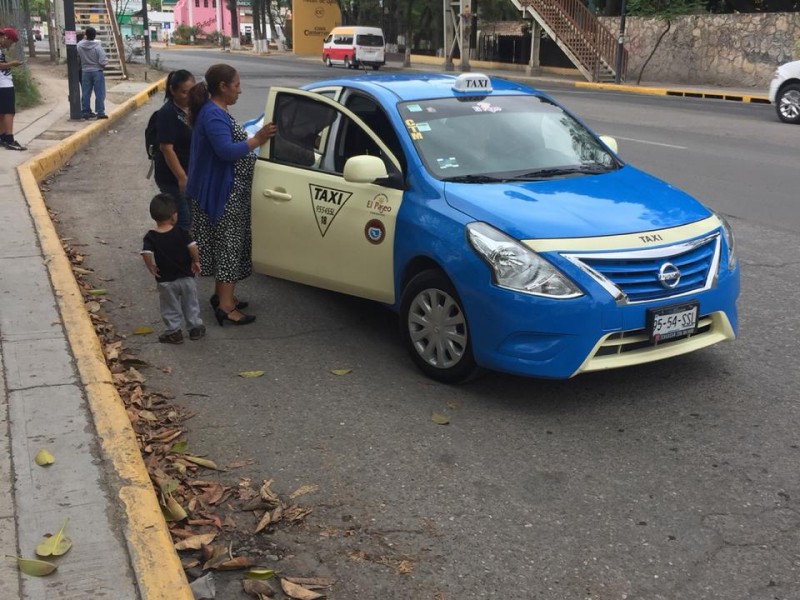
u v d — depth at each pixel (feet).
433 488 12.49
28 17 108.47
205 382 16.30
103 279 22.76
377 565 10.70
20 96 59.47
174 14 368.68
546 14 114.73
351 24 195.83
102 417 13.57
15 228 25.50
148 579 9.68
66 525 10.69
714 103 76.74
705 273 15.06
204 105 18.28
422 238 15.67
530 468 13.03
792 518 11.67
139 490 11.50
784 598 10.02
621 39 100.12
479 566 10.68
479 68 140.26
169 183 21.99
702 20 97.45
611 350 14.28
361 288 17.70
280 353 17.78
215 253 18.94
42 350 16.34
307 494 12.34
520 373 14.37
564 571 10.57
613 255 14.06
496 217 14.82
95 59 52.90
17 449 12.57
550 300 13.87
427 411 14.99
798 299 20.83
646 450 13.56
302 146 19.16
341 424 14.52
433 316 15.88
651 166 39.34
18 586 9.57
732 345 17.88
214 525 11.55
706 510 11.88
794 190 33.91
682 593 10.13
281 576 10.49
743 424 14.39
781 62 90.22
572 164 17.87
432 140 17.11
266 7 267.80
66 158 41.52
